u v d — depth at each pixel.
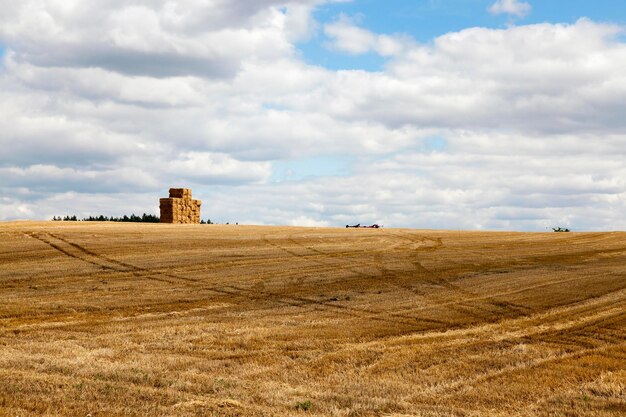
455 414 12.15
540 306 25.48
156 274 33.47
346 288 30.50
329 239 52.78
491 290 30.00
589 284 31.72
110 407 11.00
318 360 16.62
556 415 12.29
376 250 47.56
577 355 17.41
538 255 46.88
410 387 14.19
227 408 11.43
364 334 19.97
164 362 15.90
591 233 67.25
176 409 11.16
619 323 22.06
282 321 22.17
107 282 30.70
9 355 15.61
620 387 14.23
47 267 34.03
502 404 13.01
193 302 26.27
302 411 11.88
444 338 19.56
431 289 30.38
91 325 21.03
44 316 22.53
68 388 12.13
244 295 28.14
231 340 18.83
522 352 17.67
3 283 29.42
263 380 14.59
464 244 54.16
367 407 12.34
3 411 10.22
